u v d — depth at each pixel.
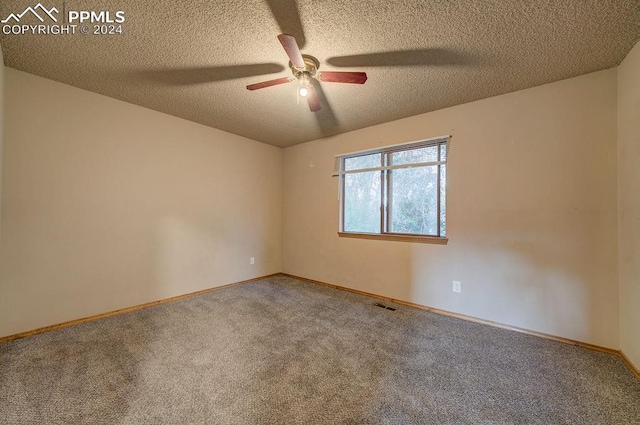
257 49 1.92
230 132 3.80
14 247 2.19
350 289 3.65
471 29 1.70
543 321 2.32
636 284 1.79
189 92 2.58
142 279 2.94
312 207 4.17
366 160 3.60
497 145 2.57
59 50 1.94
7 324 2.16
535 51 1.90
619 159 2.02
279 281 4.14
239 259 3.98
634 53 1.82
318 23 1.65
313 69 2.03
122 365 1.81
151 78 2.32
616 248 2.05
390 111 2.99
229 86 2.46
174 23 1.66
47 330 2.33
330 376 1.72
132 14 1.58
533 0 1.45
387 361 1.89
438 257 2.90
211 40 1.82
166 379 1.67
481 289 2.62
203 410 1.41
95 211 2.62
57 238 2.40
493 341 2.21
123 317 2.66
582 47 1.84
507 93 2.52
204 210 3.52
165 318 2.64
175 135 3.21
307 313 2.80
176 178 3.23
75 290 2.50
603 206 2.10
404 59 2.02
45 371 1.73
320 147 4.07
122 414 1.38
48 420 1.33
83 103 2.53
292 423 1.34
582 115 2.19
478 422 1.35
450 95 2.59
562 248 2.25
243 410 1.42
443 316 2.76
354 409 1.43
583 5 1.48
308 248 4.21
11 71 2.17
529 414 1.40
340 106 2.86
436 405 1.46
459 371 1.78
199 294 3.43
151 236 3.02
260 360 1.89
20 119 2.21
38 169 2.30
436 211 2.97
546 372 1.77
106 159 2.68
